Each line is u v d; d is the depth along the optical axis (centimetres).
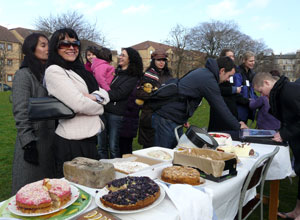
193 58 3394
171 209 116
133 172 160
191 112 277
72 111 165
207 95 256
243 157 204
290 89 221
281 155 224
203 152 175
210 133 268
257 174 194
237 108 364
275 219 252
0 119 884
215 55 3341
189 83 261
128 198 114
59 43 172
